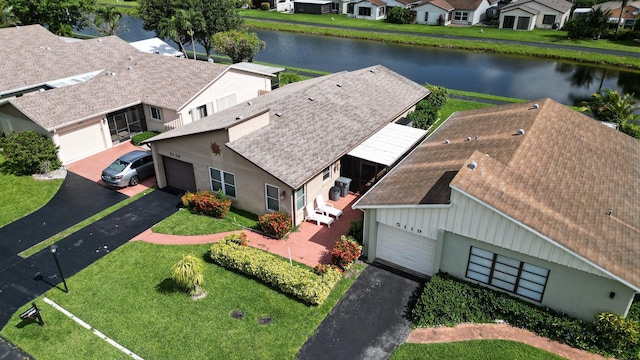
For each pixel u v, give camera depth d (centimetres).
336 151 2609
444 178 2044
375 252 2139
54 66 4200
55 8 6400
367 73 3722
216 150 2494
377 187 2211
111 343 1722
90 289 2002
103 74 3838
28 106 3105
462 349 1661
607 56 6550
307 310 1862
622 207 1916
